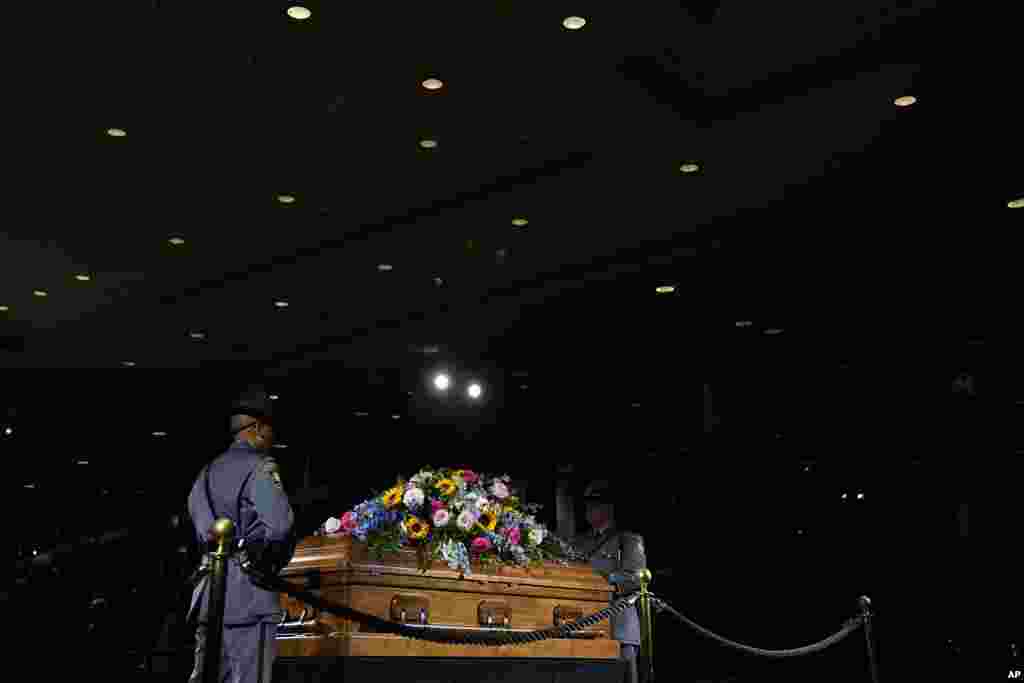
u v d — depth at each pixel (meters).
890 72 6.82
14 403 14.58
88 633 9.06
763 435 14.06
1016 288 10.13
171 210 9.23
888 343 12.03
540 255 10.37
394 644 4.06
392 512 4.35
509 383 14.37
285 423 15.44
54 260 10.31
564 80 7.16
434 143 8.09
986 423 12.00
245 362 14.11
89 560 9.39
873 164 8.20
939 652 10.91
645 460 14.66
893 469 12.98
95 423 15.12
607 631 5.00
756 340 12.41
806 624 12.88
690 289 11.05
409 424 15.50
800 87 7.03
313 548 4.33
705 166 8.32
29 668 8.52
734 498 14.13
